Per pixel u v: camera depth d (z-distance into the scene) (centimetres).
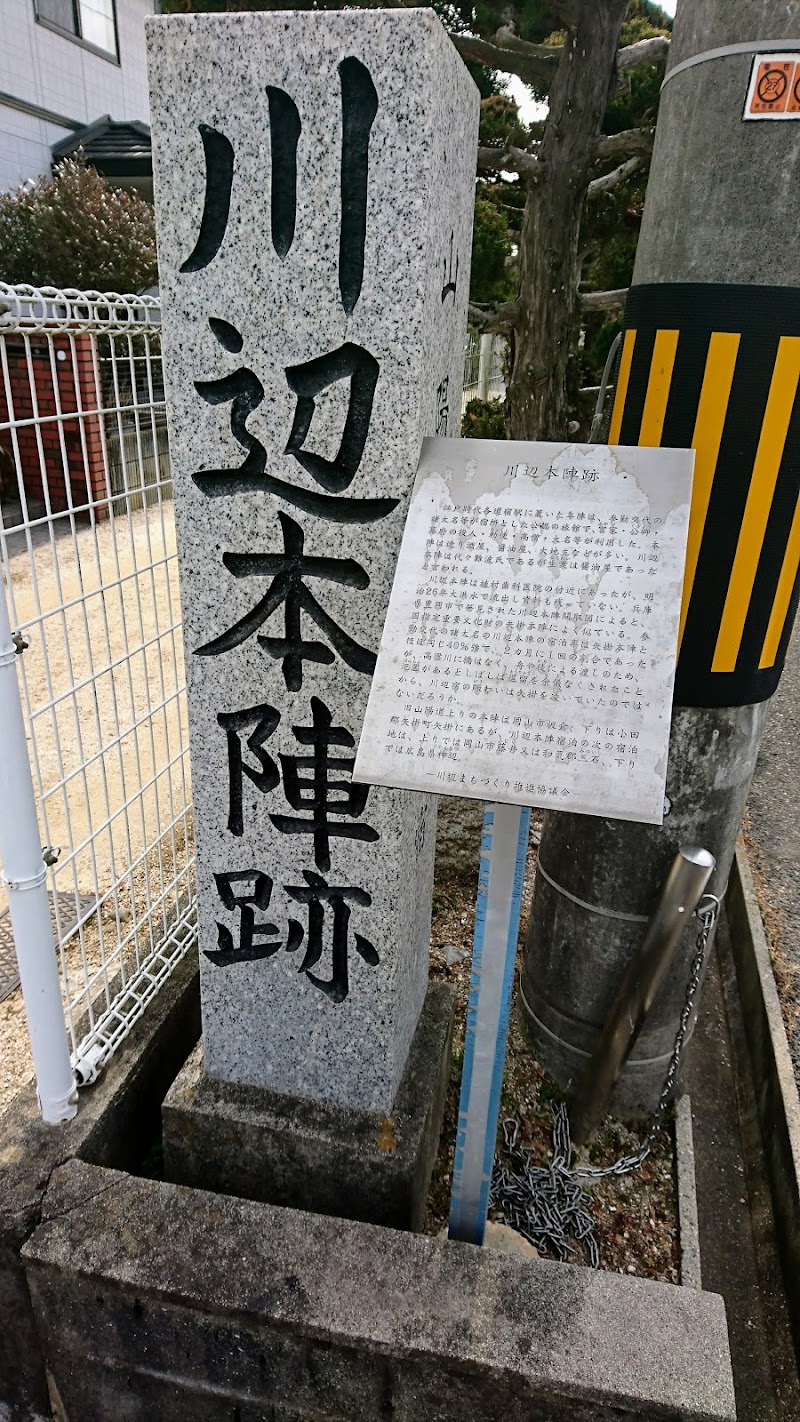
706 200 176
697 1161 246
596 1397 145
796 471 187
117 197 873
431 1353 150
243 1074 201
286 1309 156
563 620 132
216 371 153
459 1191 170
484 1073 160
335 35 131
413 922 199
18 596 516
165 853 329
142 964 239
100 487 511
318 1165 190
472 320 371
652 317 186
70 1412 183
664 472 138
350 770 172
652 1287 160
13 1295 174
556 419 364
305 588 162
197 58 137
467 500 143
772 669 207
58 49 999
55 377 169
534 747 127
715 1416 141
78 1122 192
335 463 153
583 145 321
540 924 250
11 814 168
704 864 201
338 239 141
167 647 498
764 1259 216
